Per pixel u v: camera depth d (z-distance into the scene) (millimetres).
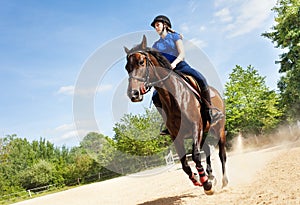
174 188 9133
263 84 38219
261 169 8812
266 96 37875
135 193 10625
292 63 25609
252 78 37844
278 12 24391
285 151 13820
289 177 6145
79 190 21094
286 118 39031
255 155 16406
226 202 5281
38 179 50094
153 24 5949
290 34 22688
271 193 5059
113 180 23969
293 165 7762
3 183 47406
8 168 68875
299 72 24641
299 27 23094
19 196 38750
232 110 37500
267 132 38125
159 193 8758
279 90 36594
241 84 37938
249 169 9781
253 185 6359
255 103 37688
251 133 37906
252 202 4781
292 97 28688
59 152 85812
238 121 37188
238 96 37312
